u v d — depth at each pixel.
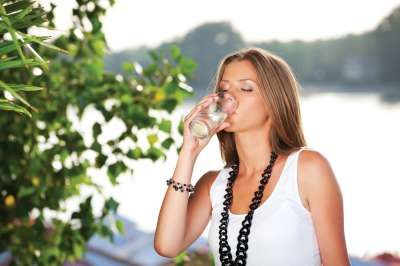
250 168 1.78
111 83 2.50
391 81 29.08
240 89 1.73
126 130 2.51
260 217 1.66
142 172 10.08
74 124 2.63
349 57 29.89
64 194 2.58
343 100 23.34
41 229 2.59
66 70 2.53
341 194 1.67
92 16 2.61
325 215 1.64
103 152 2.52
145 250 4.42
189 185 1.78
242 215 1.71
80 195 2.69
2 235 2.57
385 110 18.77
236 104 1.72
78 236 2.60
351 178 9.97
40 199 2.55
